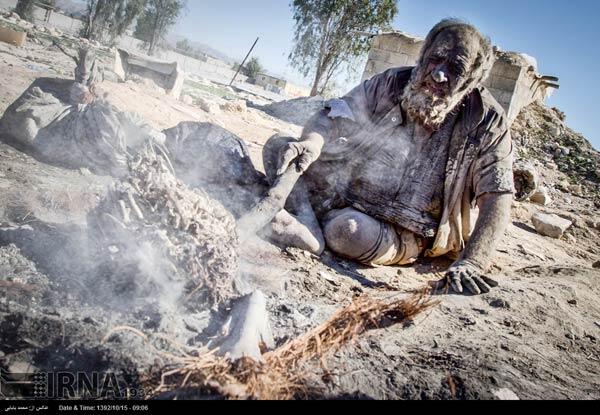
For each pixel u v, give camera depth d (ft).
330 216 16.22
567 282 15.98
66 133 17.49
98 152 17.42
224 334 7.98
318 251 15.20
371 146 16.28
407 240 16.17
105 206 9.02
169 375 7.13
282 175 13.97
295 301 11.25
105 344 7.35
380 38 58.65
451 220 16.37
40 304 8.16
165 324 7.97
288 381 7.47
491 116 15.69
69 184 15.03
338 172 16.57
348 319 9.47
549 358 10.26
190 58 122.31
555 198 44.42
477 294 13.21
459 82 14.67
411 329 10.39
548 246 27.22
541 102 67.36
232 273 9.14
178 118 33.78
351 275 14.62
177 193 8.80
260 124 48.98
